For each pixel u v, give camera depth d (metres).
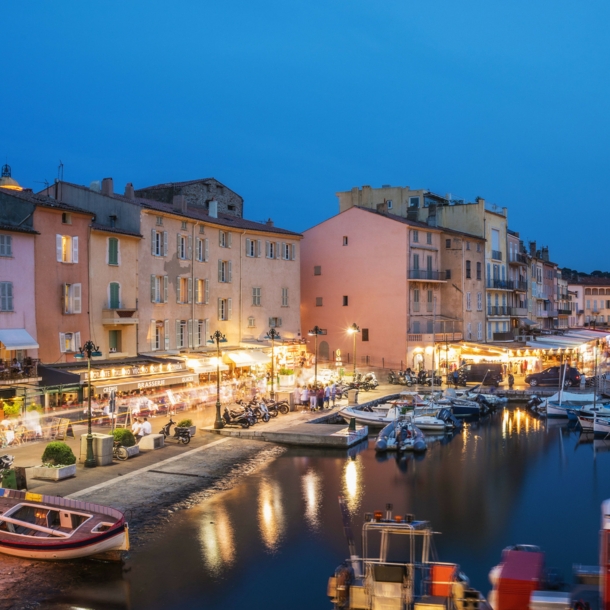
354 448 42.56
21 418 38.72
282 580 22.70
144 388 46.81
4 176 58.06
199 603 21.03
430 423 49.22
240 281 64.44
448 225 88.88
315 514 29.14
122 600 21.02
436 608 18.70
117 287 50.31
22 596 21.05
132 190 56.59
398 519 21.02
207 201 72.19
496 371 71.38
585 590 20.69
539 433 50.06
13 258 42.47
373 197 91.69
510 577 19.42
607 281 162.38
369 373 69.25
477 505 31.48
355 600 19.27
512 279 98.56
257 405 47.66
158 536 25.97
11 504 24.73
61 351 45.72
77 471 32.91
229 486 32.59
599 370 76.12
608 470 38.31
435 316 80.12
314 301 80.56
